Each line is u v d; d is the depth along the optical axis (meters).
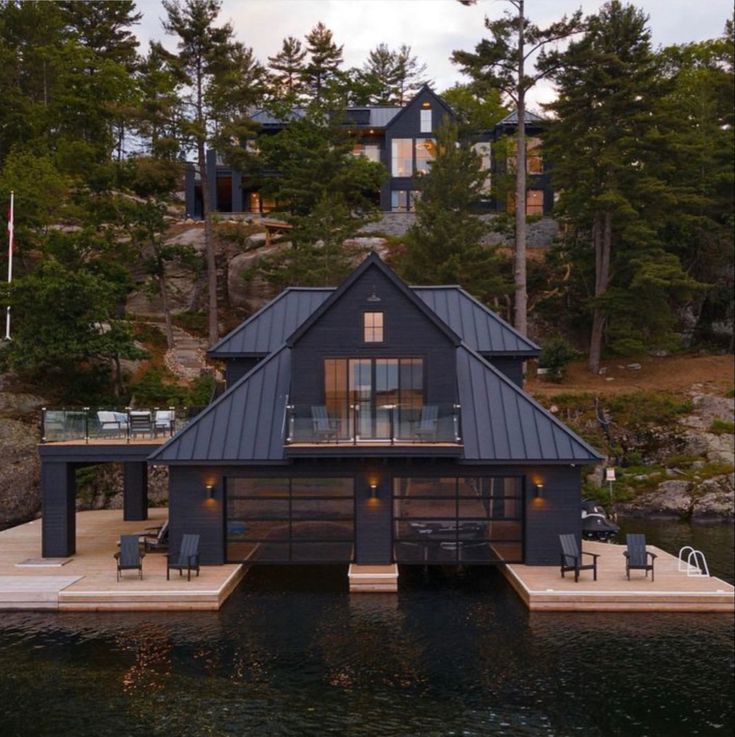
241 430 21.77
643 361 43.69
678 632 17.22
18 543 24.58
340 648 16.39
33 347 34.50
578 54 39.25
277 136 50.00
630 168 40.44
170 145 40.25
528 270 46.31
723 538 27.95
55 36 56.16
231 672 15.22
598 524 24.61
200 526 21.48
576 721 13.41
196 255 44.12
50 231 40.31
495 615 18.33
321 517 21.73
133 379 38.97
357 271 22.58
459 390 22.62
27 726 13.19
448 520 21.62
